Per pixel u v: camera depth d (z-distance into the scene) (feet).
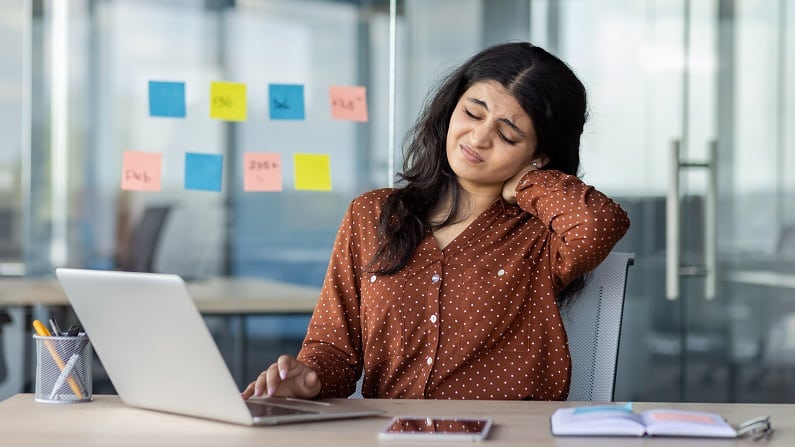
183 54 11.47
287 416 4.40
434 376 5.62
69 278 4.71
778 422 4.49
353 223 6.04
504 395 5.59
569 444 3.99
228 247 11.43
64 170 11.57
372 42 11.48
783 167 11.89
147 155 11.39
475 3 11.64
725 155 11.90
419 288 5.73
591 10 11.82
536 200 5.75
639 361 12.04
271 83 11.45
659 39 11.86
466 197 6.08
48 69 11.52
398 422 4.33
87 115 11.56
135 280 4.35
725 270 11.96
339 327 5.87
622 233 5.67
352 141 11.44
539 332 5.72
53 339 4.95
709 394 12.09
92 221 11.55
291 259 11.47
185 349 4.29
